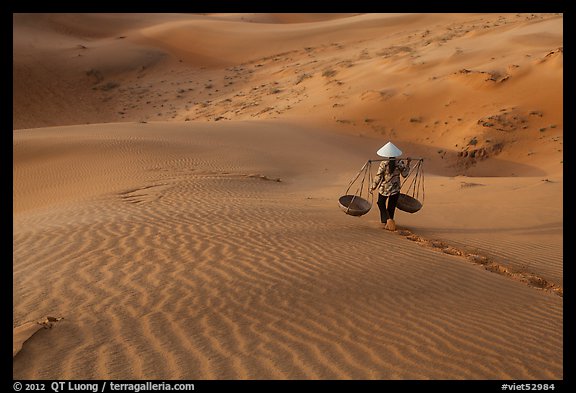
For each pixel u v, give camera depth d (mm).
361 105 52000
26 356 6637
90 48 87500
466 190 22359
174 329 7527
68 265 10086
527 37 57000
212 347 7078
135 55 85875
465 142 42750
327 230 13617
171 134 36125
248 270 9984
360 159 38938
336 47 84688
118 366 6543
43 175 26797
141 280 9336
